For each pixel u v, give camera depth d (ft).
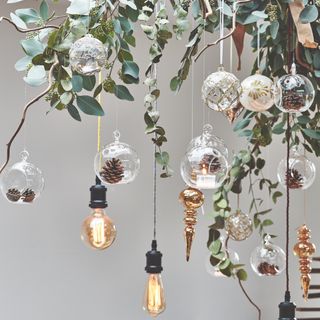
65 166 10.98
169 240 11.22
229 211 8.58
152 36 7.08
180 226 11.27
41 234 10.84
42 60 6.15
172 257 11.21
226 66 11.49
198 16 7.27
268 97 6.83
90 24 6.39
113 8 6.56
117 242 11.06
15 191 7.10
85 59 5.98
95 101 6.29
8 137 10.82
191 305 11.23
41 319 10.73
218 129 11.47
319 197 11.77
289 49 7.75
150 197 11.20
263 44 8.16
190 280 11.25
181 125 11.37
